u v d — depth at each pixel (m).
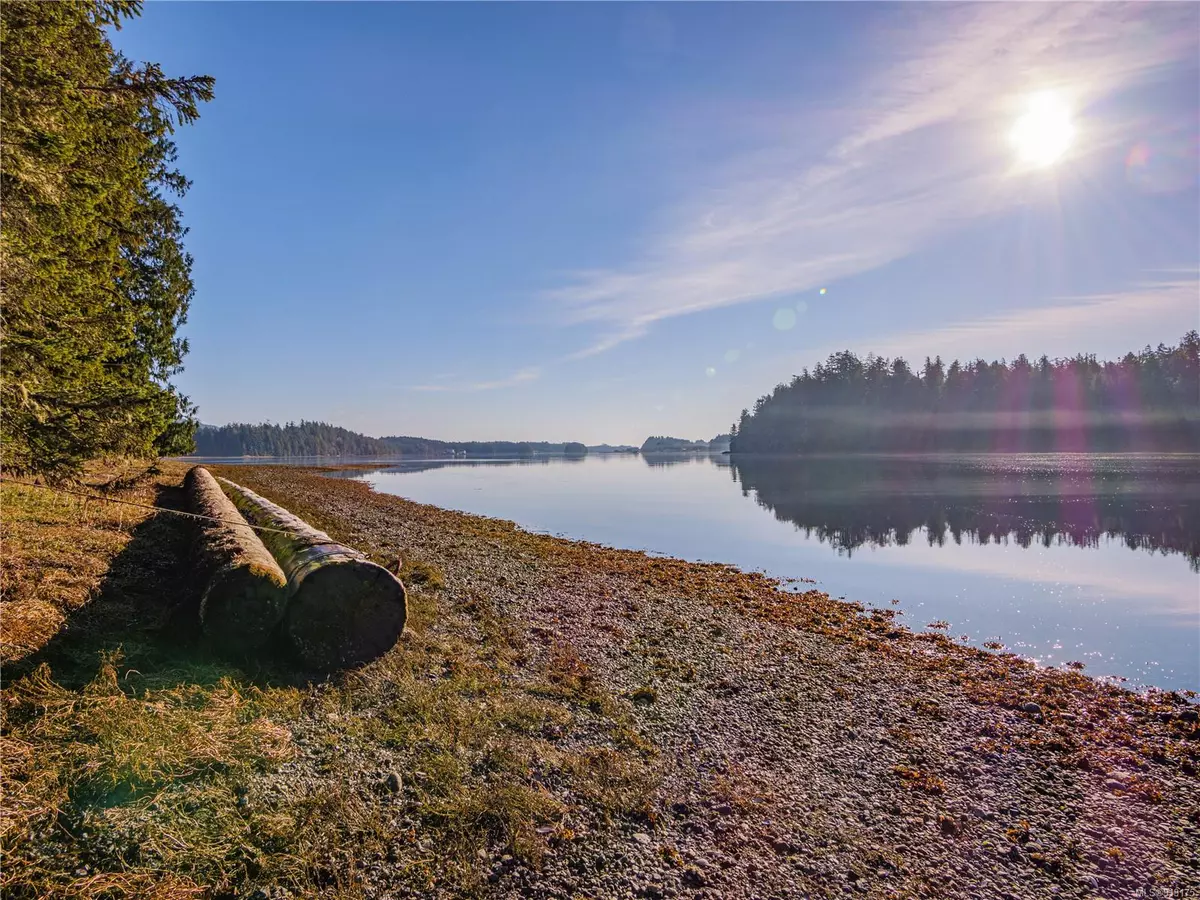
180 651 6.65
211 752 4.67
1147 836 5.03
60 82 6.93
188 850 3.85
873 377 135.75
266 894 3.66
